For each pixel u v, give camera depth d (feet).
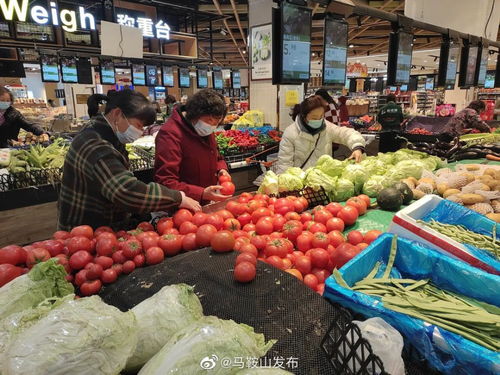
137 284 4.15
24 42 19.43
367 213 7.22
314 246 5.26
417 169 8.86
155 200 5.84
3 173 11.04
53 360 2.19
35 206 11.23
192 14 34.37
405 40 13.99
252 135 16.75
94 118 6.64
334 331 3.06
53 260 3.46
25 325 2.59
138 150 14.60
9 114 17.22
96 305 2.57
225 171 8.92
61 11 16.35
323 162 8.89
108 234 4.69
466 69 19.26
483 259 4.24
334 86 12.14
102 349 2.33
